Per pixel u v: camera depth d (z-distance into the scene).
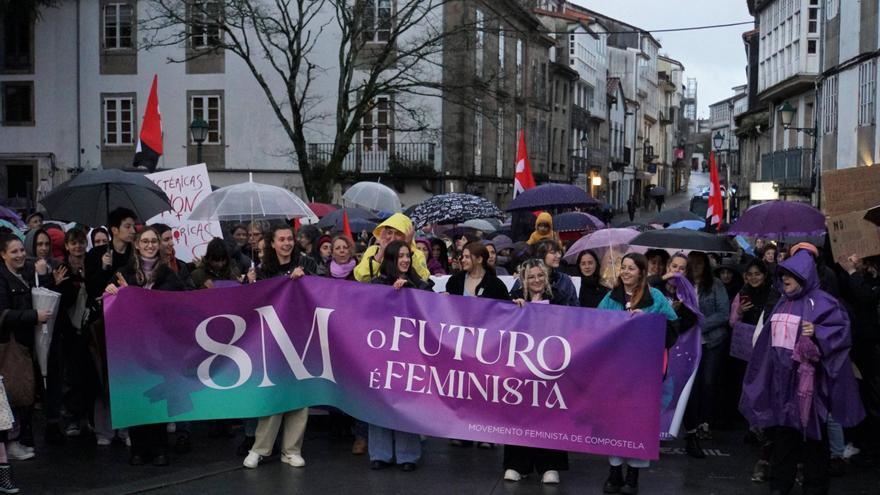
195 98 37.97
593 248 11.71
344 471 8.82
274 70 37.34
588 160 69.00
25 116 39.28
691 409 9.92
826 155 30.08
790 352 8.06
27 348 8.81
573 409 8.34
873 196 10.68
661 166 112.69
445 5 36.59
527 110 50.59
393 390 8.79
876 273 9.51
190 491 8.05
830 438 8.83
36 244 10.80
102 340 9.02
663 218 17.22
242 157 37.84
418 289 8.95
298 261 9.71
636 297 8.45
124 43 38.47
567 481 8.65
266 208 11.88
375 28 32.34
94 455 9.25
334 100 37.09
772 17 39.47
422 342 8.73
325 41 36.97
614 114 82.00
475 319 8.64
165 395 8.74
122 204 11.06
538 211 18.00
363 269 9.69
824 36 30.78
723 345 10.47
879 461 9.63
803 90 35.62
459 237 15.66
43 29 38.91
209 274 10.09
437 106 37.03
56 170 39.06
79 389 9.75
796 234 11.70
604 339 8.29
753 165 49.56
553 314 8.46
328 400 8.95
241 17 31.72
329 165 31.16
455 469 9.00
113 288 8.64
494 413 8.53
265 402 8.85
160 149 14.84
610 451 8.23
